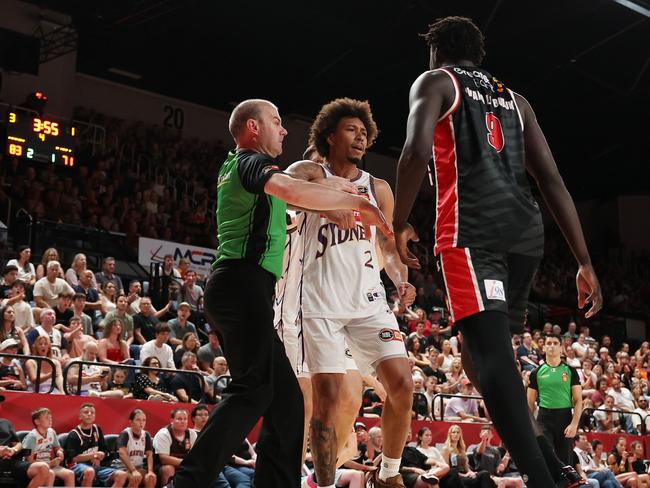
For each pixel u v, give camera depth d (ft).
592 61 69.77
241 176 9.68
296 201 9.18
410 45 68.13
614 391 51.88
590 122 81.05
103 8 62.59
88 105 75.10
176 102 81.05
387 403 12.75
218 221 10.25
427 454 34.47
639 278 92.32
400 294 13.89
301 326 13.08
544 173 9.09
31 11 63.31
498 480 34.58
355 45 69.21
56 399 29.22
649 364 62.08
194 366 35.53
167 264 48.60
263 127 10.68
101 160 65.98
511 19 61.41
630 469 44.88
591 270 8.95
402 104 80.94
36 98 57.82
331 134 13.70
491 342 8.13
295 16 63.98
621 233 95.50
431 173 9.21
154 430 31.22
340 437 13.84
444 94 8.60
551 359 29.45
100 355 33.88
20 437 28.02
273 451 9.82
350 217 10.30
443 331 50.06
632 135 82.79
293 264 13.58
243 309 9.62
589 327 72.69
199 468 8.91
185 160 74.69
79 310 36.86
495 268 8.43
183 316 39.73
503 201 8.52
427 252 76.48
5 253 47.70
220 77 77.10
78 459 27.81
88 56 71.51
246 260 9.80
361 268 13.17
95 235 53.01
